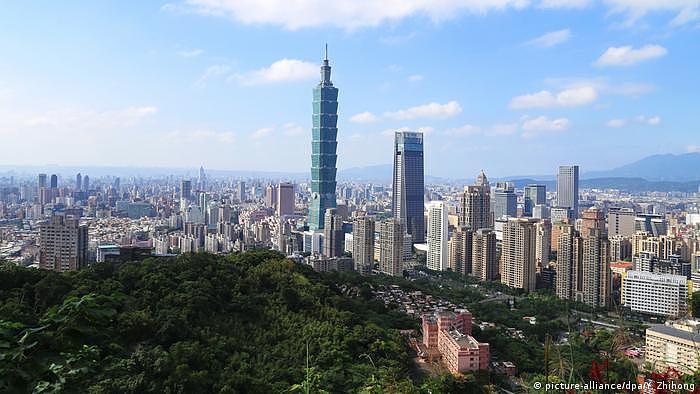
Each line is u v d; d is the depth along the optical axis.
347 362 105.31
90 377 22.17
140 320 92.94
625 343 46.31
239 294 120.12
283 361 99.62
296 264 178.12
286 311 121.38
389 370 103.19
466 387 110.12
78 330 20.67
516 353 145.88
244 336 105.62
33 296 101.31
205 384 82.94
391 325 157.12
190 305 104.38
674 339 112.56
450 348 130.00
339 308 141.50
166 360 82.19
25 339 19.94
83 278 112.88
